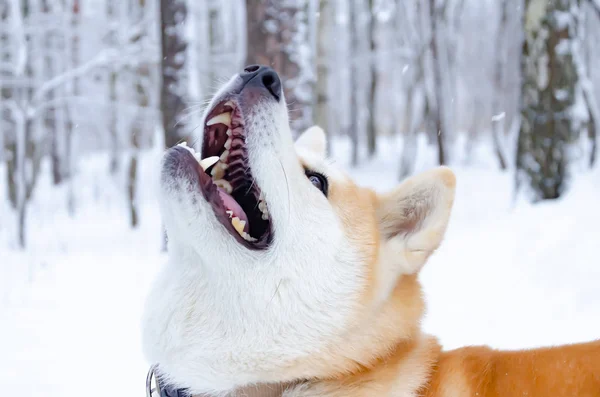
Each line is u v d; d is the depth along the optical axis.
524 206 9.07
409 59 21.33
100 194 20.78
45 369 4.87
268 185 2.71
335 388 2.62
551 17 9.26
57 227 14.76
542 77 9.30
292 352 2.61
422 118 18.47
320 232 2.74
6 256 10.55
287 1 8.91
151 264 9.09
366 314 2.69
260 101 2.80
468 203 11.56
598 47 21.64
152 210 17.00
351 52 24.48
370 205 2.99
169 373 2.71
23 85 16.02
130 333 5.75
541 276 6.23
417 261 2.82
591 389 2.60
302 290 2.65
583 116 9.28
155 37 16.86
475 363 2.81
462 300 6.09
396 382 2.67
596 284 5.74
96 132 23.08
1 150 21.56
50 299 7.11
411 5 20.81
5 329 5.95
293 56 8.93
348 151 27.66
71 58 17.28
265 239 2.70
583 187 8.52
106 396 4.37
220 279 2.62
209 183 2.67
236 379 2.63
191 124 9.60
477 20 27.92
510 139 21.92
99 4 19.25
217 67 14.81
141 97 17.02
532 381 2.66
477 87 27.44
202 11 22.72
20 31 15.56
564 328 5.07
